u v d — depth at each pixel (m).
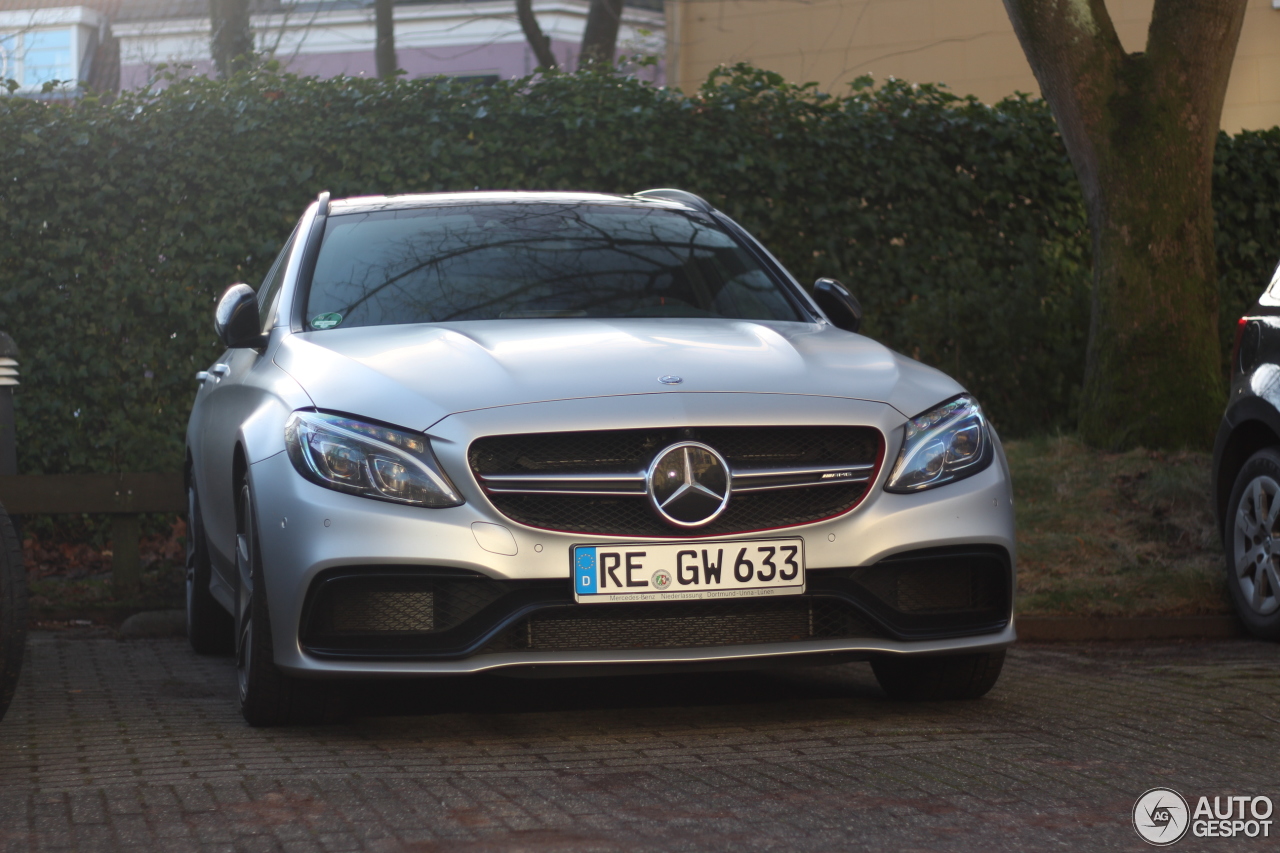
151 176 9.15
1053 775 3.58
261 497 4.12
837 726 4.25
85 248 9.09
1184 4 8.73
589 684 5.06
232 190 9.21
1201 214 8.77
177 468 8.83
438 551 3.89
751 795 3.40
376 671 3.93
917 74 16.38
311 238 5.31
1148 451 8.45
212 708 4.77
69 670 5.74
